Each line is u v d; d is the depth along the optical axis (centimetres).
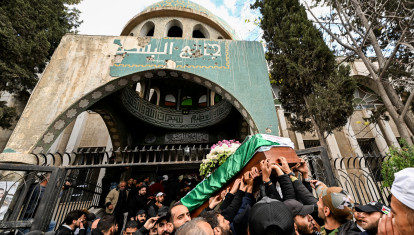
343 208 147
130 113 941
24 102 1152
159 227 271
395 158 380
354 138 1133
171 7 1046
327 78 663
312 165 403
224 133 1105
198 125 1081
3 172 454
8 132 1087
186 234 120
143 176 1025
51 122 539
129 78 633
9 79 806
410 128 575
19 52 758
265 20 834
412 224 91
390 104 577
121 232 443
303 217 165
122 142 962
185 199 334
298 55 679
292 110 794
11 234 353
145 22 1069
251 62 680
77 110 585
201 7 1146
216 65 664
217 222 177
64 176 423
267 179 200
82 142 1135
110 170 902
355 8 680
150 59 658
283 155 231
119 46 682
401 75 697
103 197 786
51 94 585
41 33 824
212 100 1170
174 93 1209
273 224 117
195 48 693
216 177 293
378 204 142
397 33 714
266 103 598
